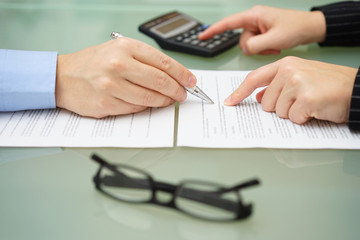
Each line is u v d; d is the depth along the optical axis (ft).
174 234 1.32
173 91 1.98
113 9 3.29
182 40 2.68
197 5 3.36
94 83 1.90
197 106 2.07
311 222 1.35
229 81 2.32
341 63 2.49
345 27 2.65
